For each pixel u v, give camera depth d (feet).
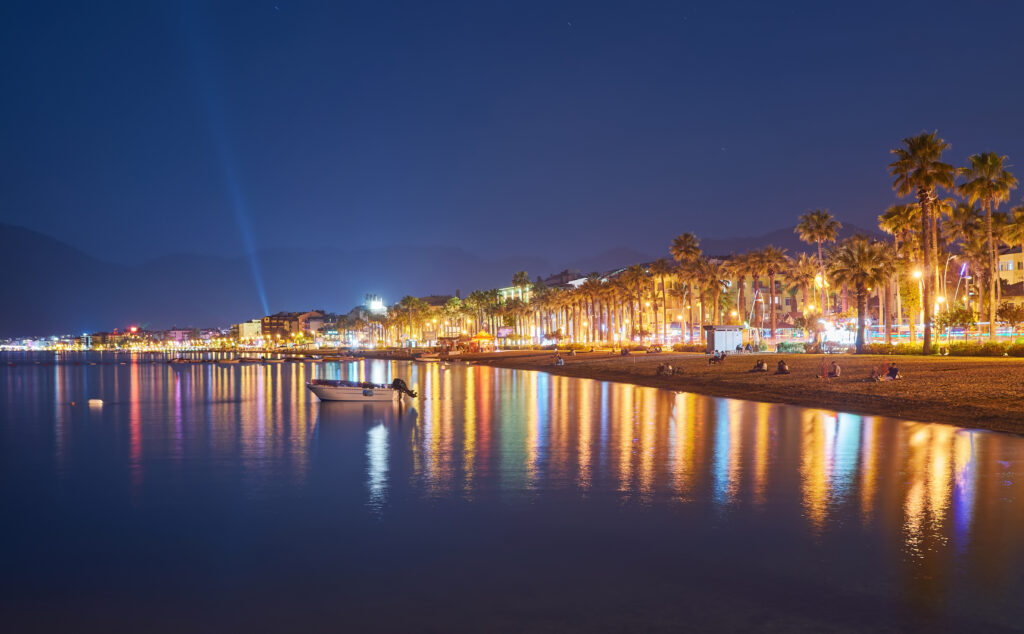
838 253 337.52
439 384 262.88
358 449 106.22
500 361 455.63
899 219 270.87
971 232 297.33
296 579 48.14
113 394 250.78
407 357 636.07
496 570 48.98
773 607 41.22
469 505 68.08
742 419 130.31
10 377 412.98
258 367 546.67
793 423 122.52
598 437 111.86
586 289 523.29
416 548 54.54
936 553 50.52
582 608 41.81
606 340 563.48
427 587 45.96
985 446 94.89
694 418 133.90
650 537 56.03
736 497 68.95
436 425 134.82
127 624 41.34
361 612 42.06
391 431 127.54
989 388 135.44
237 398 222.69
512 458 94.22
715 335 324.19
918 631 37.58
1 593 46.62
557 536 56.85
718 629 38.32
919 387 146.10
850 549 51.78
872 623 38.68
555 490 73.82
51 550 56.24
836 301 463.01
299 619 41.29
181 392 257.75
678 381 222.07
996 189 228.63
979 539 53.67
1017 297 347.97
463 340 641.81
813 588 44.14
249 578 48.62
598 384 242.37
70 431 137.18
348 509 67.56
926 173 214.90
